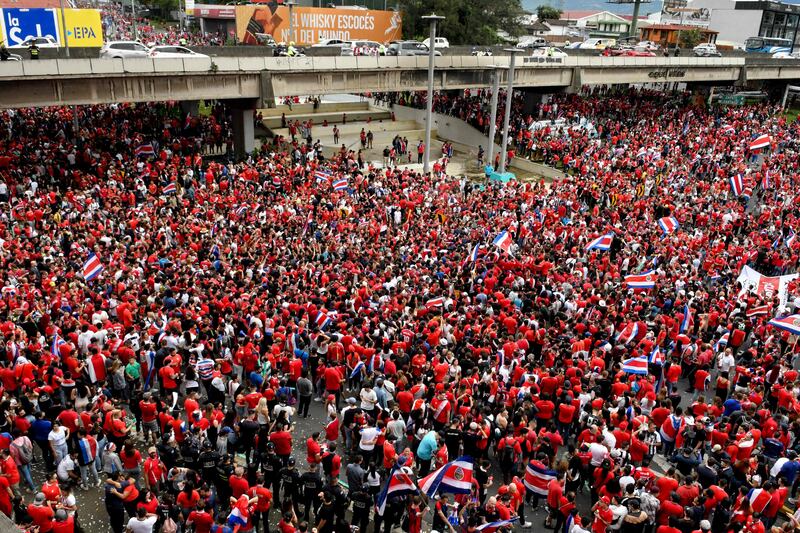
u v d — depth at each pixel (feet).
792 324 63.21
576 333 66.23
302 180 119.44
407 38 248.32
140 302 65.62
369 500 40.75
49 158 113.91
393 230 98.02
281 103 192.34
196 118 148.97
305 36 225.35
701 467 44.55
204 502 36.91
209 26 314.35
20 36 156.87
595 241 90.02
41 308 61.72
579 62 189.57
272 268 77.15
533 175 163.53
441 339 62.80
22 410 46.01
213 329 60.85
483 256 86.69
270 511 44.55
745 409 52.26
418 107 197.36
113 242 80.79
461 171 165.89
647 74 209.26
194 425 44.50
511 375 57.06
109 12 341.21
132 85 120.98
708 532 36.11
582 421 50.90
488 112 185.26
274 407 47.73
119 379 53.98
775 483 42.09
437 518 43.39
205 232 88.53
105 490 41.47
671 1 409.49
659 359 60.90
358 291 70.18
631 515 38.63
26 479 44.47
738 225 110.01
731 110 214.90
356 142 175.73
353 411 48.67
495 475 50.72
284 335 57.82
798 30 380.58
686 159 155.12
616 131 172.04
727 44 327.47
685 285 81.05
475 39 248.32
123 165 116.78
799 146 168.14
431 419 52.16
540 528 44.45
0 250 78.79
